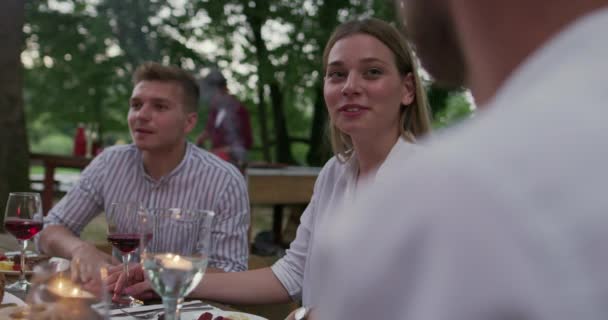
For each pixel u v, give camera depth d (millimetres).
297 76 8125
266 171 4797
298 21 8195
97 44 8305
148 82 2186
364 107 1661
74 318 679
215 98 6562
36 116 9836
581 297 236
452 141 280
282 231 5668
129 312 1281
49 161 5664
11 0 5375
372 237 269
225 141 6465
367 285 264
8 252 1910
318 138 9102
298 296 1738
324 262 293
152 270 931
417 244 257
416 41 341
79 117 9320
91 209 2324
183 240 985
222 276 1670
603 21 276
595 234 241
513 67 293
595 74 271
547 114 268
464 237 248
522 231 244
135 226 1503
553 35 285
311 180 5004
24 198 1563
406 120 1735
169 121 2180
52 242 2057
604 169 250
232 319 1247
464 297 243
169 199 2223
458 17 311
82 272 713
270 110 10969
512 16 289
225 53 8523
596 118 261
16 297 1324
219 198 2191
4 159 5348
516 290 238
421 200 262
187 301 1552
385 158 1696
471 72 320
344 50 1672
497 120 279
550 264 241
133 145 2363
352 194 1695
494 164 260
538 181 252
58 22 8656
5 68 5395
